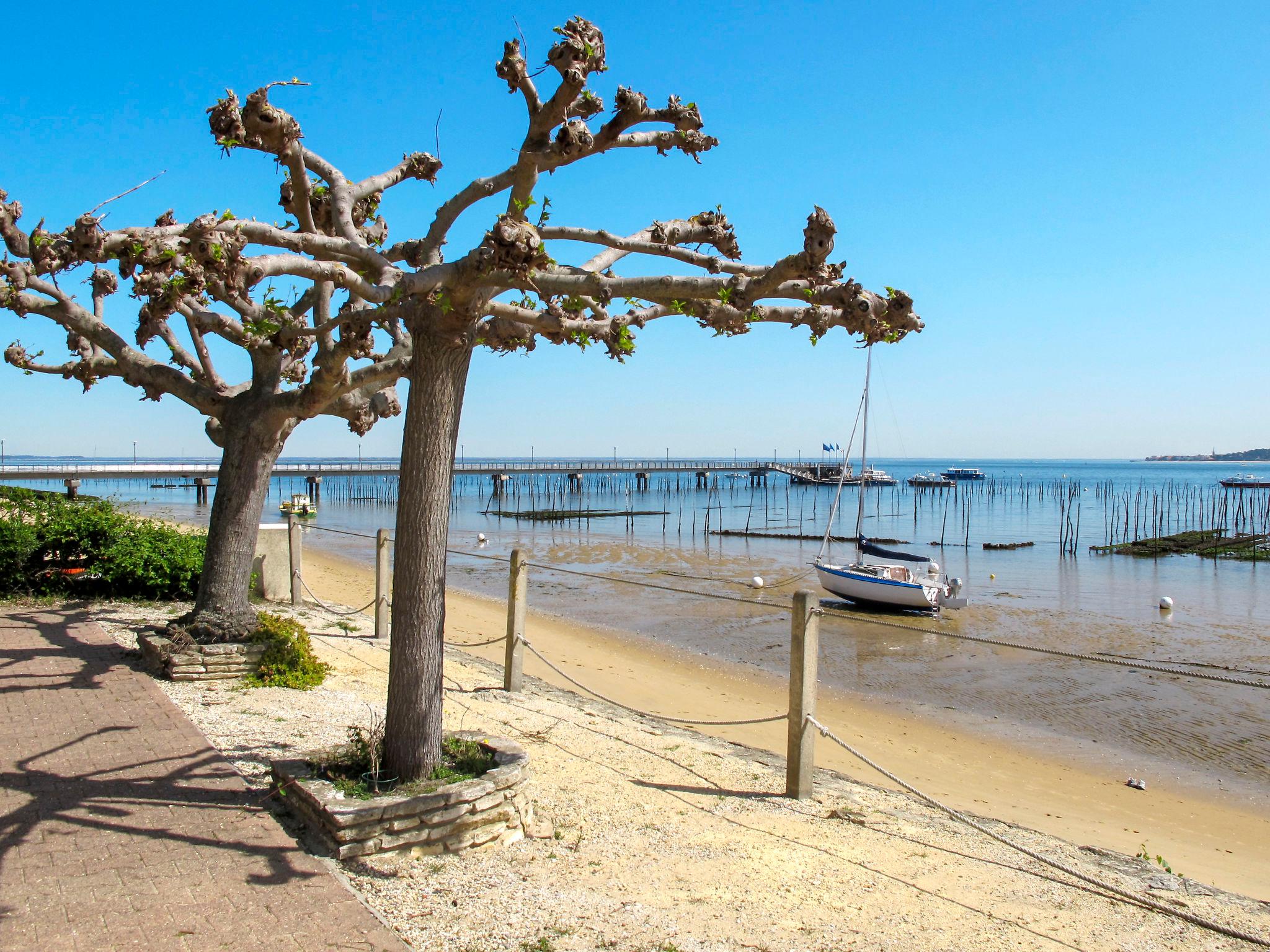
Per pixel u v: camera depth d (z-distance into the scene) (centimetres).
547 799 618
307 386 840
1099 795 1024
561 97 496
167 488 8700
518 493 8681
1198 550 4212
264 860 467
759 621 2158
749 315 546
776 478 13500
